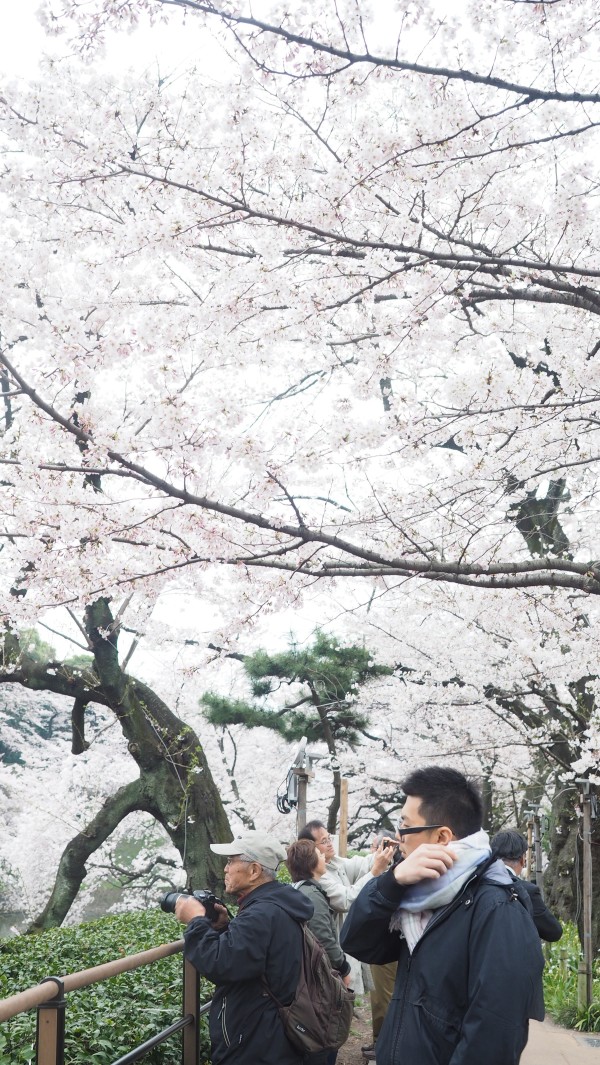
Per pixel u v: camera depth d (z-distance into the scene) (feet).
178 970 21.33
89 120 18.20
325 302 19.84
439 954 6.36
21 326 23.09
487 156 18.51
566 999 29.94
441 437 21.61
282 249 18.88
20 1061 13.78
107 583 21.30
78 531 20.17
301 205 18.78
